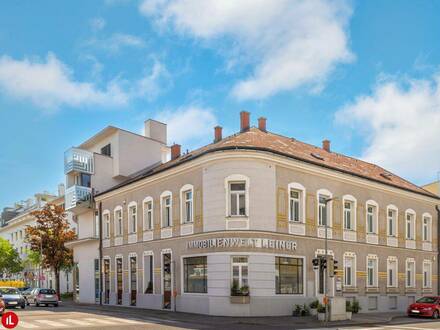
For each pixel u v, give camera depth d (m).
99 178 43.28
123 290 37.03
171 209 31.75
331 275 25.97
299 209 29.73
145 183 34.75
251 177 27.36
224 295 26.50
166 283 31.86
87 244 43.91
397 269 37.00
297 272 28.75
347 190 33.28
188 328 20.69
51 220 53.53
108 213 40.38
